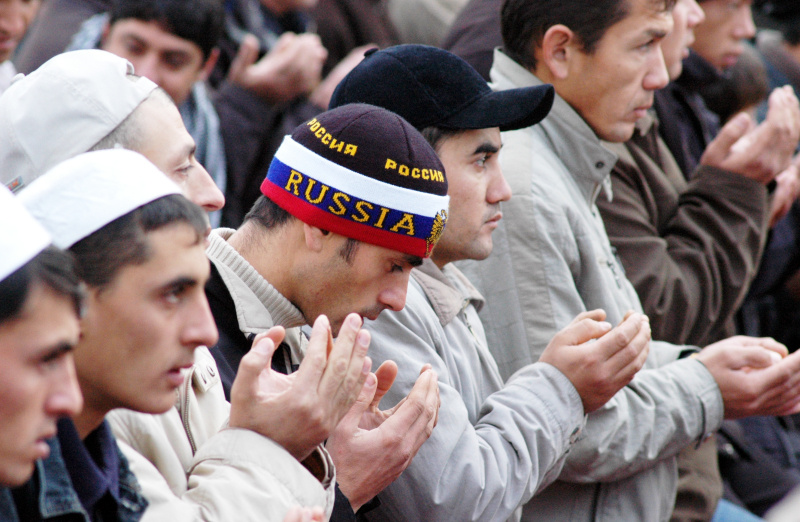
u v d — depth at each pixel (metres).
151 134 4.76
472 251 6.12
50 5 10.20
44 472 3.42
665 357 7.56
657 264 8.12
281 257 5.16
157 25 8.95
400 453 5.01
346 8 13.97
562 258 6.89
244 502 3.98
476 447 5.62
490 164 6.16
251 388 4.17
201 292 3.76
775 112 8.61
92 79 4.71
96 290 3.52
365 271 5.07
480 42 9.27
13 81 5.00
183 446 4.38
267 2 12.93
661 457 7.04
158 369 3.63
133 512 3.75
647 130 8.91
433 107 5.91
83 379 3.62
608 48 7.36
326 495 4.39
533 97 5.91
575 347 6.06
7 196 3.06
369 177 4.95
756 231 8.64
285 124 10.48
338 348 4.33
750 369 7.22
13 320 2.93
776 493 9.78
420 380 5.16
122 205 3.56
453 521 5.52
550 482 6.36
